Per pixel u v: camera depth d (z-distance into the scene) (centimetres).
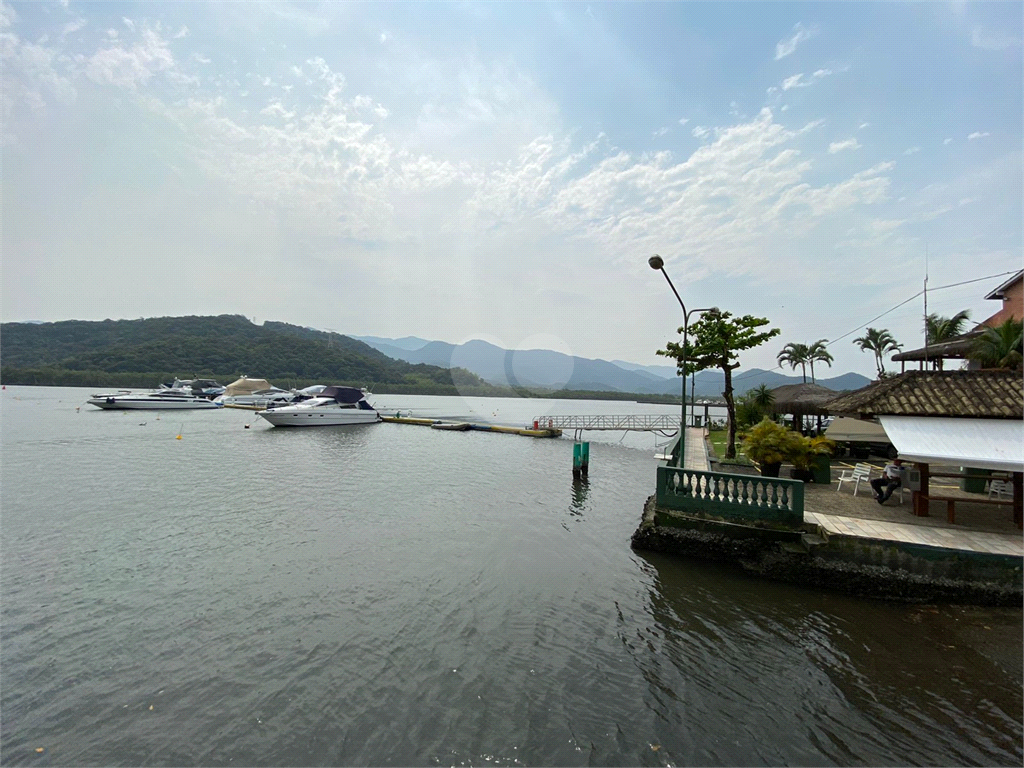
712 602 971
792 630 859
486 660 757
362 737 585
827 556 1024
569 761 552
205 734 587
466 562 1181
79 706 633
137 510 1609
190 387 8469
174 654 757
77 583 1021
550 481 2336
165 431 4134
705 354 2034
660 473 1250
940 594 934
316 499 1806
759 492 1208
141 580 1039
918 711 644
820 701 666
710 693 683
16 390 9950
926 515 1145
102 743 570
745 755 564
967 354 1912
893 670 735
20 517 1515
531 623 880
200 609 909
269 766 539
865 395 1188
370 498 1845
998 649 785
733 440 2012
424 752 563
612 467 2878
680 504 1223
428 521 1545
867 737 595
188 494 1852
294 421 4588
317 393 5772
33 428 4069
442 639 818
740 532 1140
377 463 2706
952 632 842
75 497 1781
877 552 983
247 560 1163
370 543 1307
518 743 580
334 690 675
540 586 1045
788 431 1508
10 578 1045
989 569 916
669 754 565
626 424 4166
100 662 732
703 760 556
